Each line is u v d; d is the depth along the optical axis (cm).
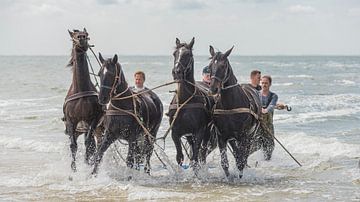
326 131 1839
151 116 1151
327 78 5638
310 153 1417
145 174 1111
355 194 971
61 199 932
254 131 1138
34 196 951
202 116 1065
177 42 1077
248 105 1077
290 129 1886
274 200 928
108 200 926
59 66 9569
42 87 4100
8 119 2212
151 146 1128
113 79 1028
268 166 1251
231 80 1049
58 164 1237
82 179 1060
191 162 1075
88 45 1064
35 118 2238
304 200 927
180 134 1071
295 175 1155
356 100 3058
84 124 1073
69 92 1086
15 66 9569
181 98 1056
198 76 5147
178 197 941
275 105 1266
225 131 1062
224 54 1030
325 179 1110
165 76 5556
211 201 918
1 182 1059
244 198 941
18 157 1381
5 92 3747
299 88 4109
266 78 1266
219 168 1226
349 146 1477
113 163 1220
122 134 1054
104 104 1027
